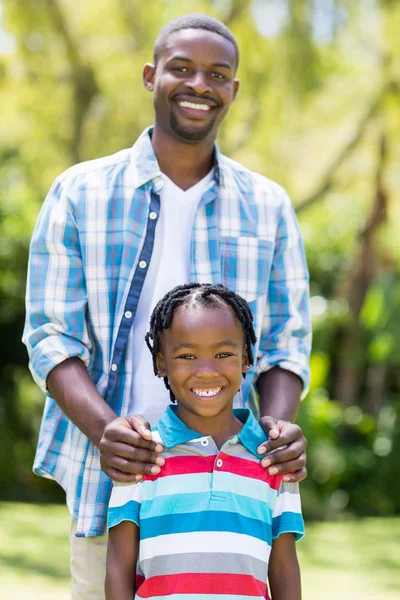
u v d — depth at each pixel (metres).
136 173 3.31
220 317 2.80
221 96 3.37
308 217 13.60
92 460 3.14
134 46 11.36
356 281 12.19
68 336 3.20
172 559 2.68
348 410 12.17
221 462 2.76
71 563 3.26
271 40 11.25
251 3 11.12
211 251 3.32
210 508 2.71
